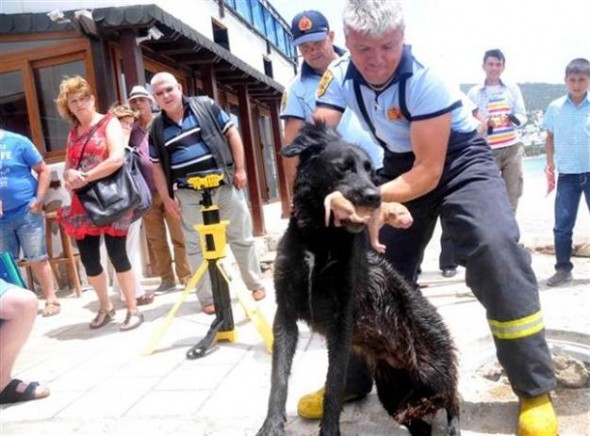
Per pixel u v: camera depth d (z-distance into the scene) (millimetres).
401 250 3410
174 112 5668
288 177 4477
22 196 6184
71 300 7082
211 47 8883
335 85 3316
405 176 3000
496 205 3000
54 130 7961
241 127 11117
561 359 3598
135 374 4273
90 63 7555
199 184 4742
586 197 5906
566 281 5969
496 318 2912
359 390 3467
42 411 3717
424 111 2943
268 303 6082
